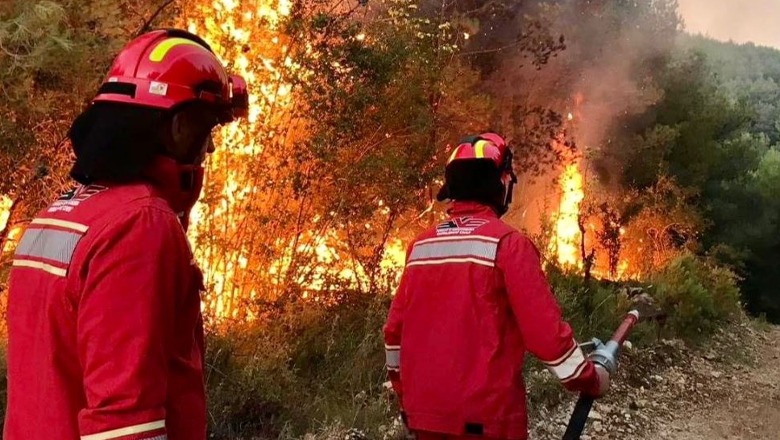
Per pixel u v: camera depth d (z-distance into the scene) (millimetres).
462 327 2646
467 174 2844
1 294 5000
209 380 4910
